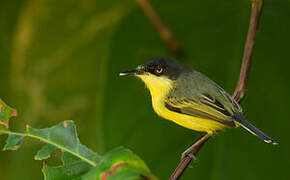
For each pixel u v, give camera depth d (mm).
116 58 10484
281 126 9898
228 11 10844
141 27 10656
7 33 13586
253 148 9688
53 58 13664
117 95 10328
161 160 10023
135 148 10086
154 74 10273
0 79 13586
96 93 13555
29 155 12906
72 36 13703
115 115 10242
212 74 10500
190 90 10055
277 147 9734
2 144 12977
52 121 13453
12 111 7156
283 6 10633
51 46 13656
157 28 10375
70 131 6855
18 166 12891
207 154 9703
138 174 5148
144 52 10594
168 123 10312
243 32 10617
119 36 10602
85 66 13672
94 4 13664
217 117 9469
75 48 13695
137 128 10211
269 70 10211
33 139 12922
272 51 10344
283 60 10281
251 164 9594
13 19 13602
